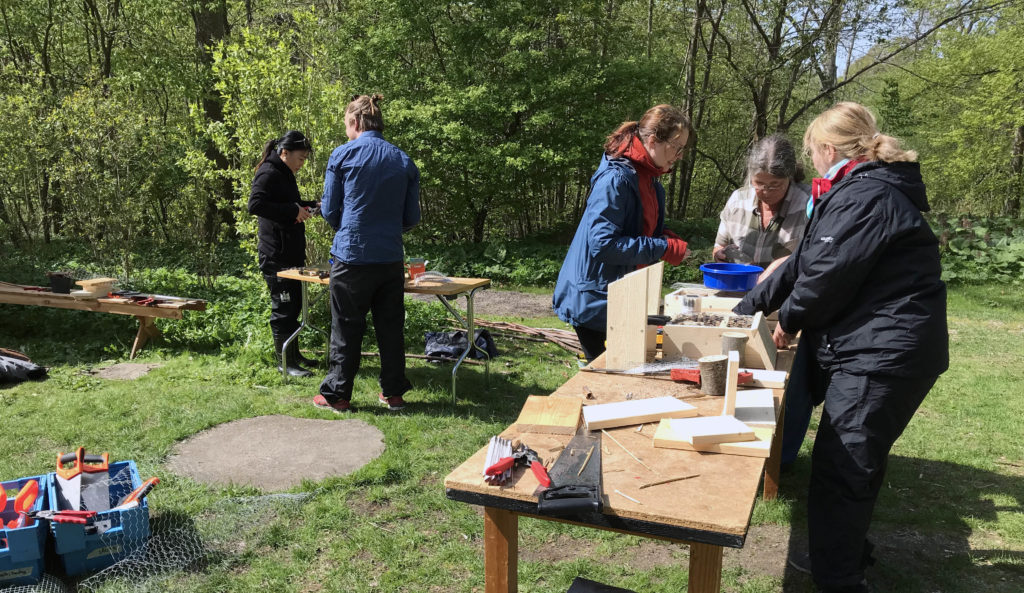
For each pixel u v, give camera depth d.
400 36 12.34
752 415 1.93
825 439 2.26
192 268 9.80
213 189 8.41
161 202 11.48
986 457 3.92
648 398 2.15
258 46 6.46
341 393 4.32
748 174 3.70
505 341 6.53
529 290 10.34
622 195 3.01
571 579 2.61
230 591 2.48
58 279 5.64
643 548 2.85
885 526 3.10
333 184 3.98
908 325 2.08
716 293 3.17
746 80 16.48
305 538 2.84
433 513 3.09
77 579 2.49
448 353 5.66
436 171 12.58
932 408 4.82
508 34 12.02
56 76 14.88
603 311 3.17
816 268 2.15
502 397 4.81
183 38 15.97
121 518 2.57
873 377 2.14
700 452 1.75
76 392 4.65
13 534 2.34
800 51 15.58
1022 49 16.16
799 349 3.09
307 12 7.35
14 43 14.55
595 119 12.09
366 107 4.09
